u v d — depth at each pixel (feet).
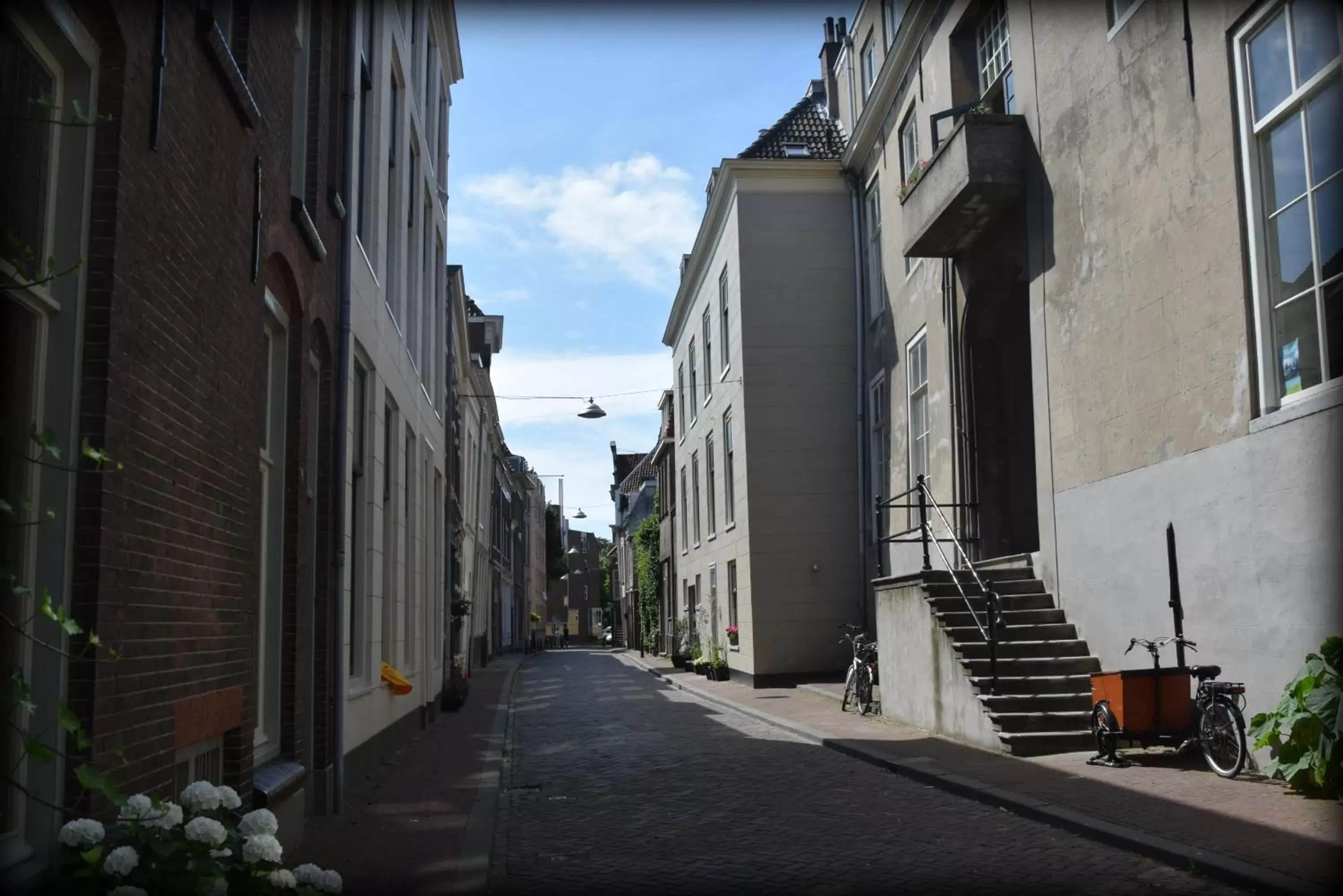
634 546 151.94
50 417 12.92
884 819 25.30
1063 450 37.81
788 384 70.69
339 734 27.68
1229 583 28.43
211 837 12.32
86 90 13.38
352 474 33.47
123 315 13.70
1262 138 27.66
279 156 22.76
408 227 47.03
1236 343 28.19
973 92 49.47
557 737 46.44
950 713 37.78
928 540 43.01
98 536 13.00
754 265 71.31
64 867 12.11
